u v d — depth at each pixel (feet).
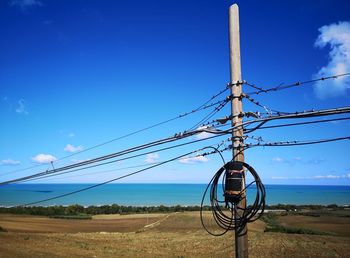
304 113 28.89
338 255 123.85
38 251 109.40
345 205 555.28
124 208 372.38
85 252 114.83
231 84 32.65
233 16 33.55
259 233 168.86
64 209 342.64
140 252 123.65
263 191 31.17
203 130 33.83
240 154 31.78
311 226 234.58
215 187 34.09
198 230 200.85
